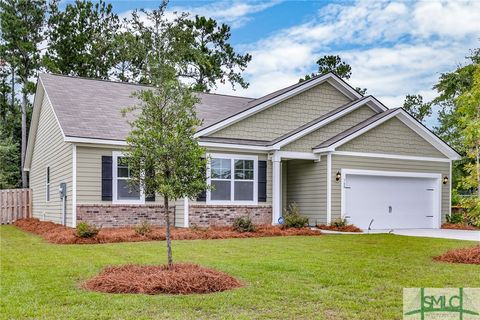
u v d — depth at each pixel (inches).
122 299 237.9
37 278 291.0
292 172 781.3
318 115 805.9
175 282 258.8
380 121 742.5
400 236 586.6
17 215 957.2
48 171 804.0
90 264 345.1
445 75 987.3
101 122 659.4
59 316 207.2
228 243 497.7
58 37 1397.6
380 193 752.3
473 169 434.3
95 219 620.7
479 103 413.7
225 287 265.4
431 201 798.5
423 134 786.2
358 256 396.2
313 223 734.5
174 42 1408.7
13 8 1343.5
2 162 1247.5
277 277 297.4
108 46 1419.8
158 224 663.8
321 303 233.9
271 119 761.0
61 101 702.5
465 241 525.3
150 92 303.6
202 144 667.4
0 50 1321.4
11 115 1412.4
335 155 716.0
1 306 223.0
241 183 703.1
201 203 672.4
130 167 303.7
